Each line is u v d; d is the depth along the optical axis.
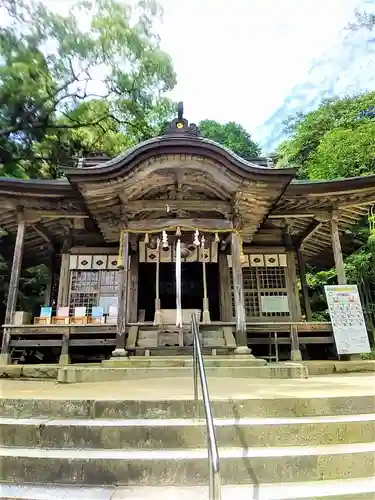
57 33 19.41
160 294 16.42
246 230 10.98
